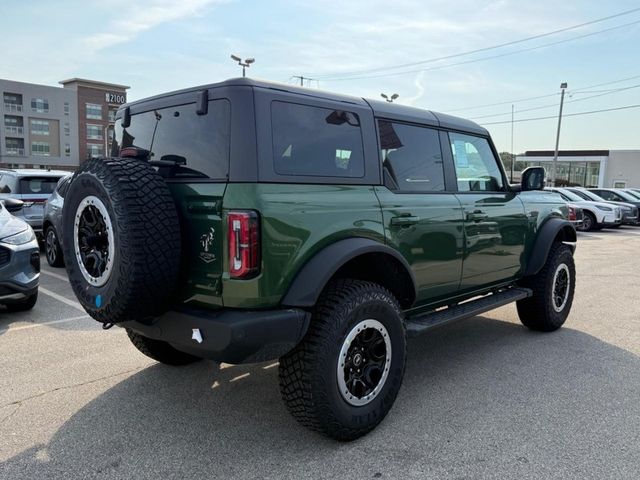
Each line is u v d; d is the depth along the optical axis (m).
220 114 2.88
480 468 2.84
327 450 3.04
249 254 2.68
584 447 3.05
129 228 2.66
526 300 5.30
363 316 3.09
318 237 2.96
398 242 3.48
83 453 2.99
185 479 2.74
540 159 55.25
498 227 4.51
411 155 3.80
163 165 3.04
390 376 3.30
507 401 3.71
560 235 5.56
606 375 4.22
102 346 4.84
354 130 3.38
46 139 82.00
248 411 3.54
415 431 3.26
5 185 10.35
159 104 3.30
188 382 4.03
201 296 2.87
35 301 6.05
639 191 24.19
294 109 3.02
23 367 4.29
